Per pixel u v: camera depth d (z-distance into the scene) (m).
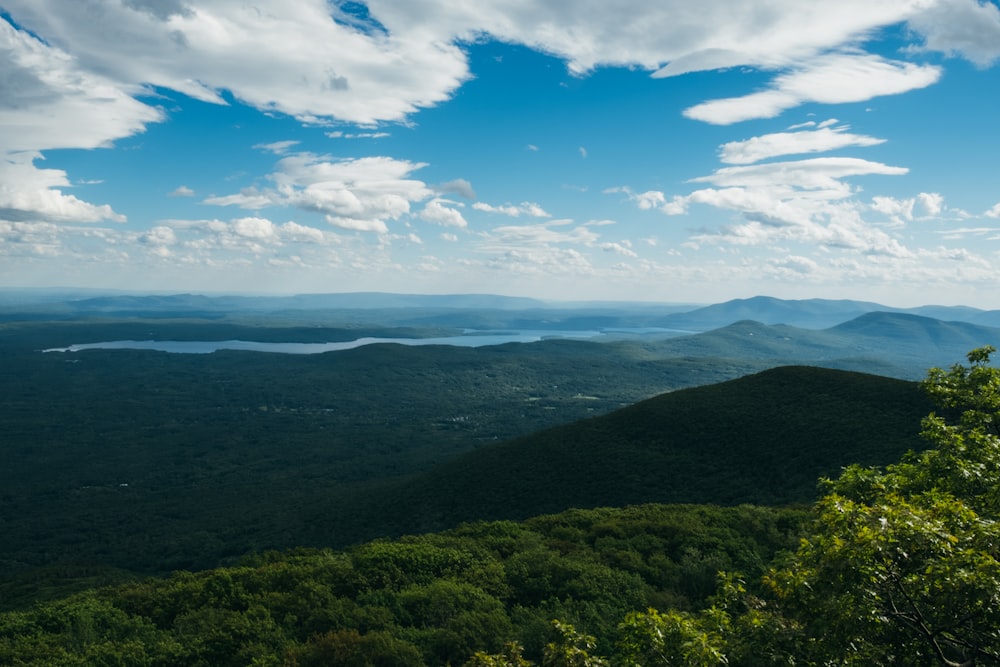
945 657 11.53
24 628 29.56
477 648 24.70
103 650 25.94
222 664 25.22
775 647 11.72
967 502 15.10
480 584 31.94
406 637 26.03
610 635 24.89
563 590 30.48
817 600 11.30
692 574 31.73
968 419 17.44
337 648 23.78
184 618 29.55
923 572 10.66
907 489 16.33
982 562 10.09
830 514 11.85
